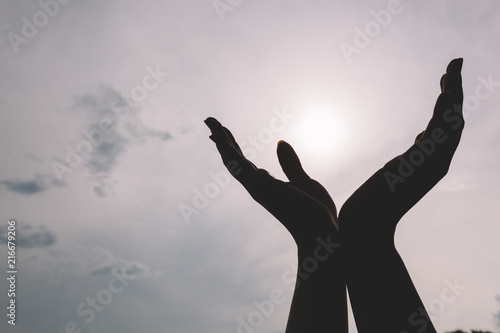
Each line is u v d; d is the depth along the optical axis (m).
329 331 0.72
